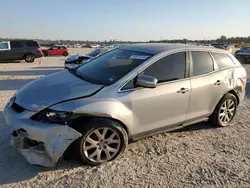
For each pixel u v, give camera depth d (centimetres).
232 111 520
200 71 449
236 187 315
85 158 339
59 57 3156
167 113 403
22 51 2091
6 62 2105
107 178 321
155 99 381
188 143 432
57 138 312
